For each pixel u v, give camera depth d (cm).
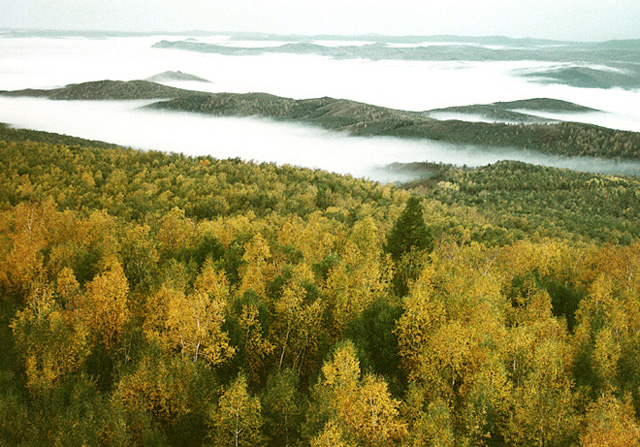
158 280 5228
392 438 3381
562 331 4744
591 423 3203
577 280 6669
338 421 3070
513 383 3825
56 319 3991
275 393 3562
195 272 5800
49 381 3594
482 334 4000
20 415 3316
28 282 5341
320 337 4434
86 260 5872
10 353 4484
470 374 3762
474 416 3388
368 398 3262
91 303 4434
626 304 5678
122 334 4438
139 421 3356
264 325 4441
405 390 3959
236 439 3247
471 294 4856
